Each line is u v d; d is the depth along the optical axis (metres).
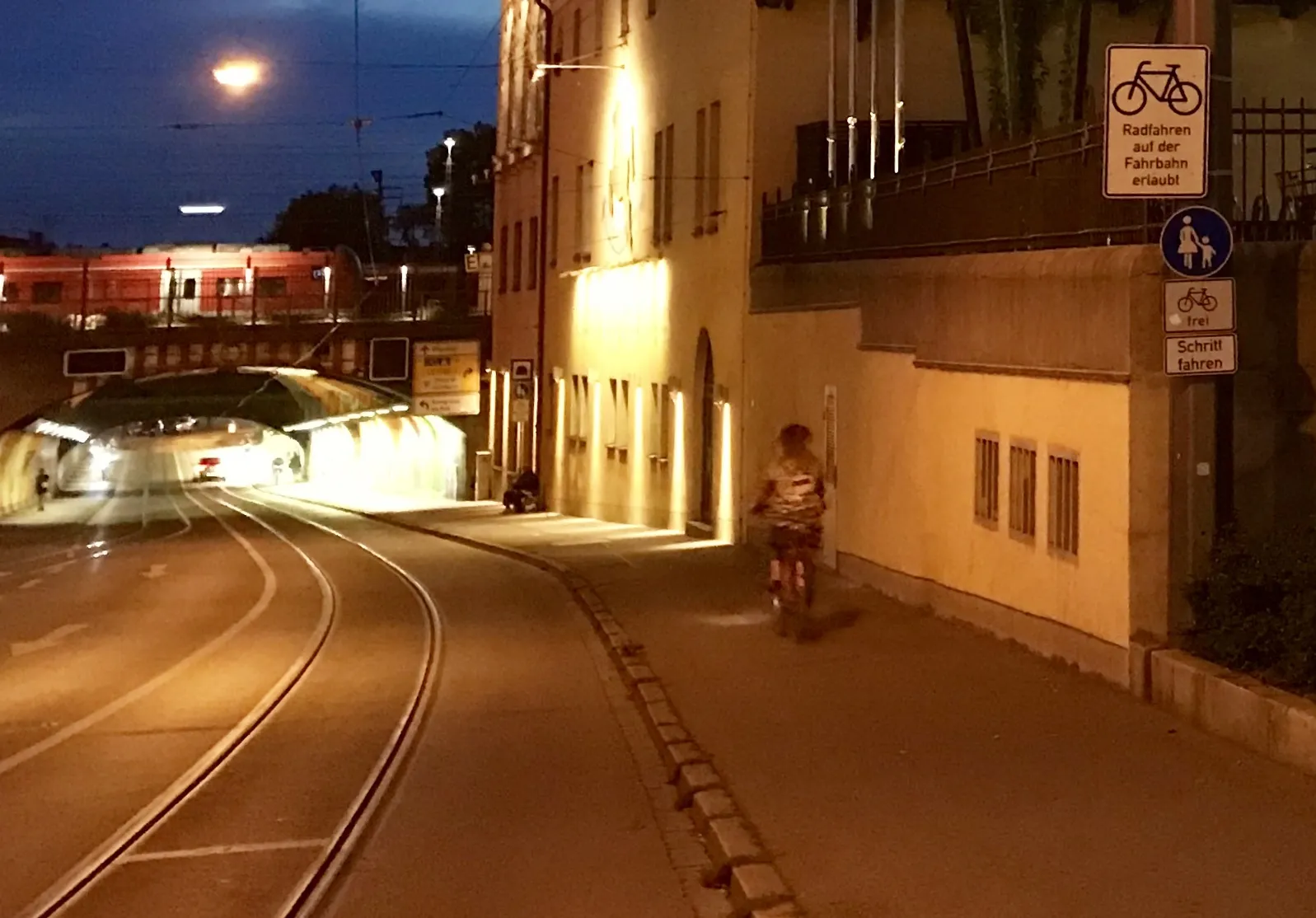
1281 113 11.95
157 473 103.62
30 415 49.59
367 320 51.94
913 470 14.94
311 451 92.19
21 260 58.84
